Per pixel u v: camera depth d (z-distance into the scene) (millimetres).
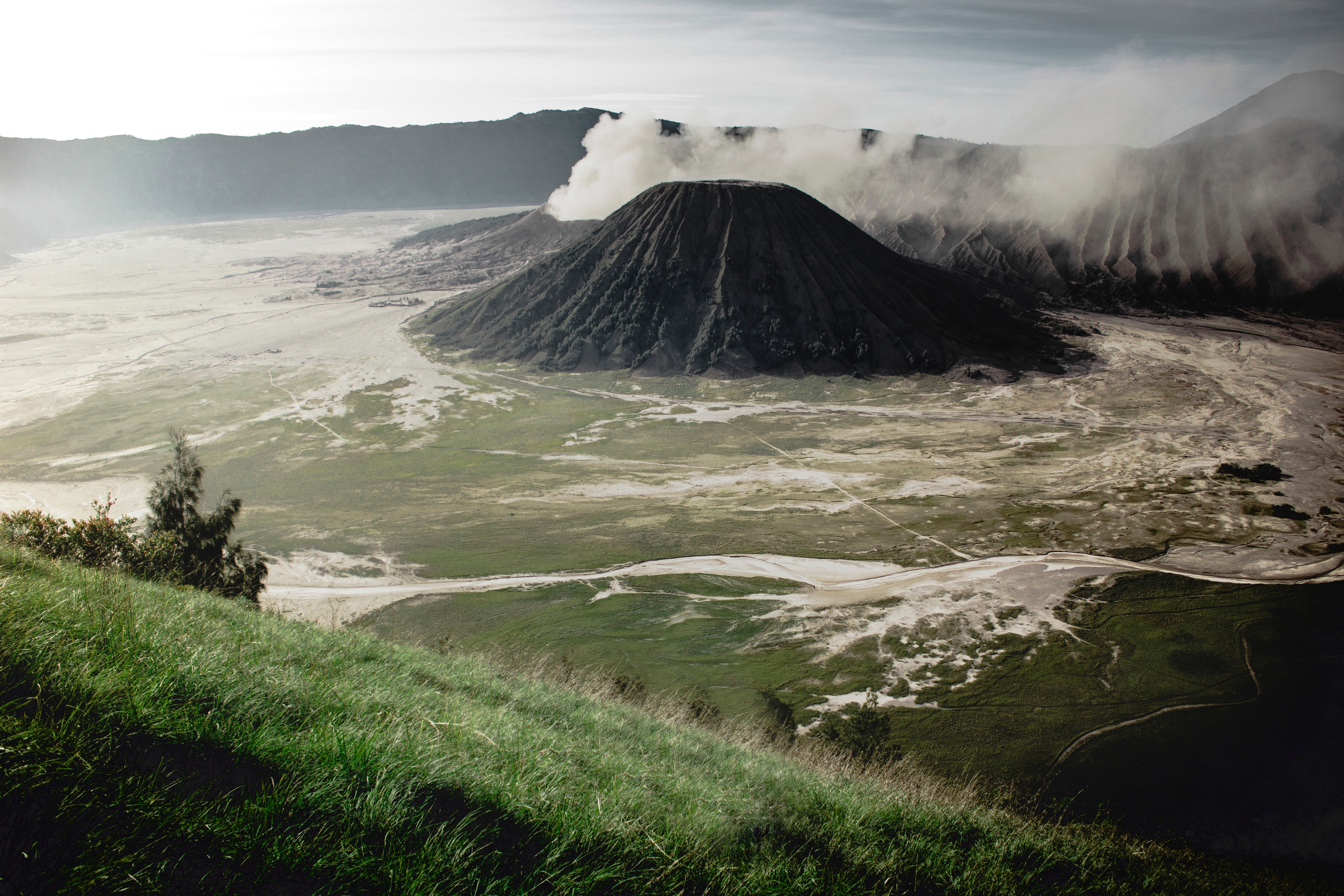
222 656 6508
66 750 4383
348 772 5117
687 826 5969
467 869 4562
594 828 5316
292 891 4051
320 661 8609
